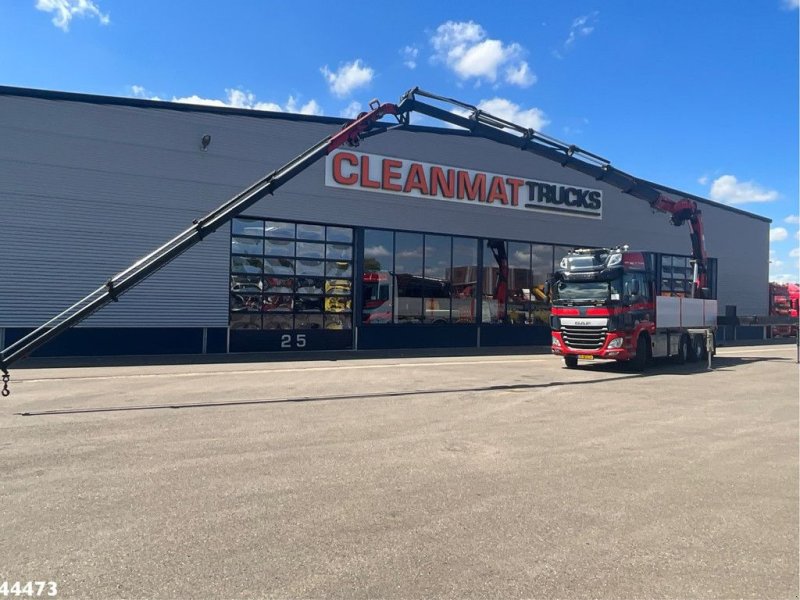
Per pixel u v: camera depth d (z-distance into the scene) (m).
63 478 6.06
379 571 4.11
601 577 4.09
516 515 5.23
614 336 16.47
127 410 9.85
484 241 25.38
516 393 12.42
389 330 22.94
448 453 7.33
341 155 21.91
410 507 5.37
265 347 20.61
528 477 6.37
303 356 19.50
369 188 22.44
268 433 8.29
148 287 18.59
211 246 19.59
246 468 6.52
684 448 7.87
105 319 18.00
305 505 5.37
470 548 4.52
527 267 26.50
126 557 4.26
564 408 10.75
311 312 21.50
